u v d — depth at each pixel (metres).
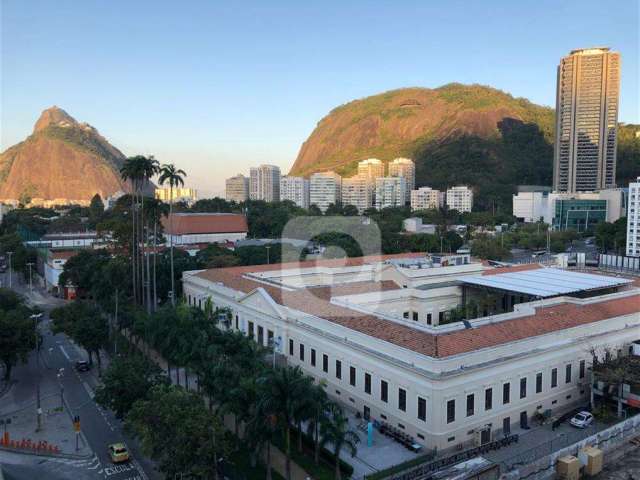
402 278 82.81
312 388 42.72
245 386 45.22
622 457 47.44
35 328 77.88
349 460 48.12
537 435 52.50
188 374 67.44
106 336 77.00
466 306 81.62
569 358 59.19
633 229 174.62
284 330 70.50
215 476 42.94
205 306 84.06
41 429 57.97
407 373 51.22
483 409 51.50
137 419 44.69
